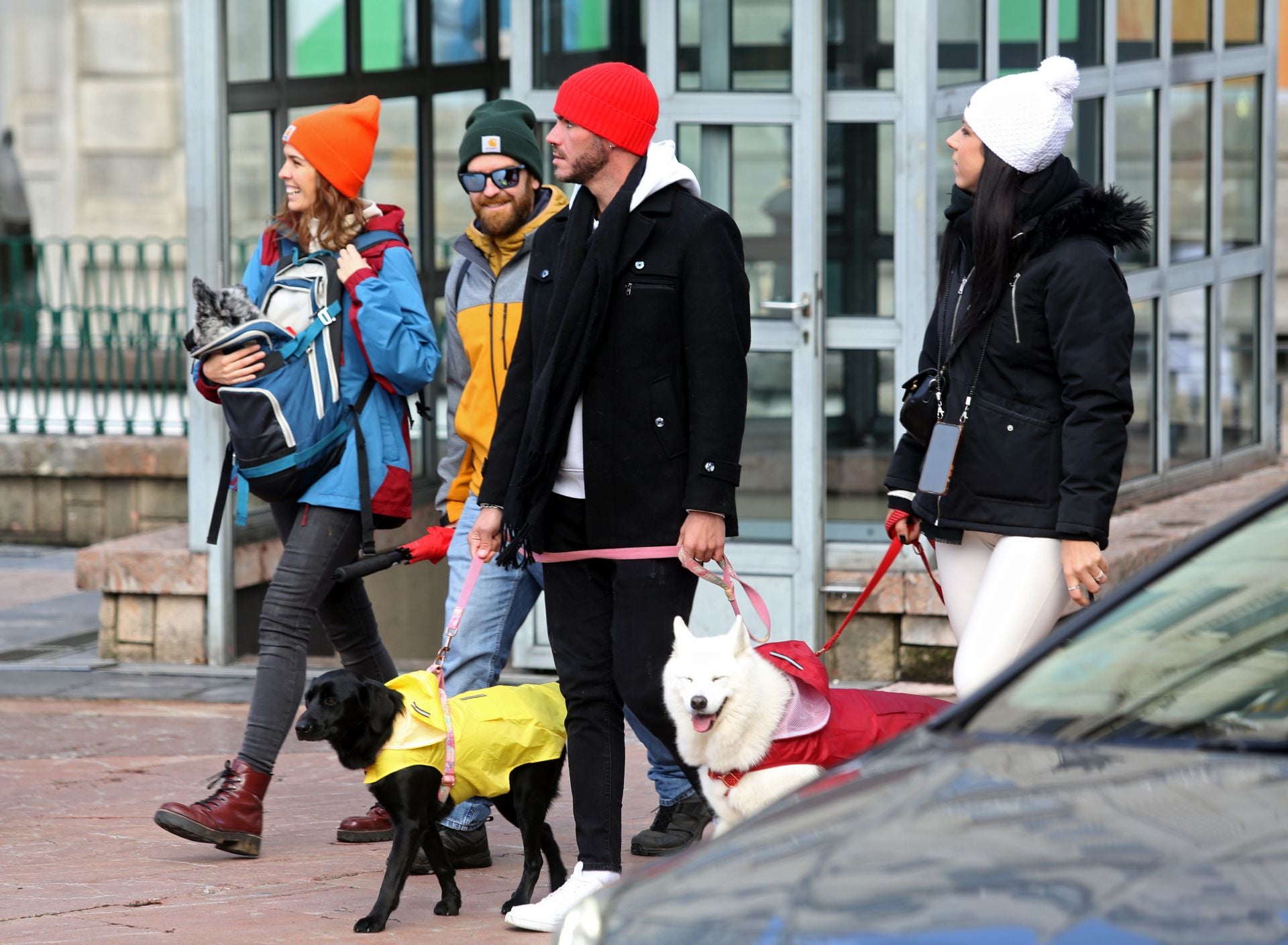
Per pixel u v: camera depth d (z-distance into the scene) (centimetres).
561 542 845
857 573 1377
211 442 1512
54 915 887
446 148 1945
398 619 1795
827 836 474
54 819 1108
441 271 1925
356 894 924
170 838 1060
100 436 2125
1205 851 431
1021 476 787
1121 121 1585
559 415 822
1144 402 1633
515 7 1430
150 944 828
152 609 1543
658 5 1383
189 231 1504
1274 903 404
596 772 844
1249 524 598
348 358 1033
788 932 425
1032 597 784
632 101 820
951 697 1312
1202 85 1728
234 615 1541
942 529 822
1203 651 565
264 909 891
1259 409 1877
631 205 818
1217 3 1738
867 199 1369
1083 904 410
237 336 1004
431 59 1892
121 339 2145
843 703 796
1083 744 525
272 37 1612
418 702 854
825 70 1366
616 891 484
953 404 804
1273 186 1862
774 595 1376
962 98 1391
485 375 1018
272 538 1600
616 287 820
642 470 823
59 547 2144
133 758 1265
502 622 996
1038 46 1456
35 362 2169
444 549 1002
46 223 3438
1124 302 771
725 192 1383
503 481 867
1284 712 541
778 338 1370
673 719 800
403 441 1059
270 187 1620
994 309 789
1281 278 2792
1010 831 455
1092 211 769
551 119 1438
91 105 3419
